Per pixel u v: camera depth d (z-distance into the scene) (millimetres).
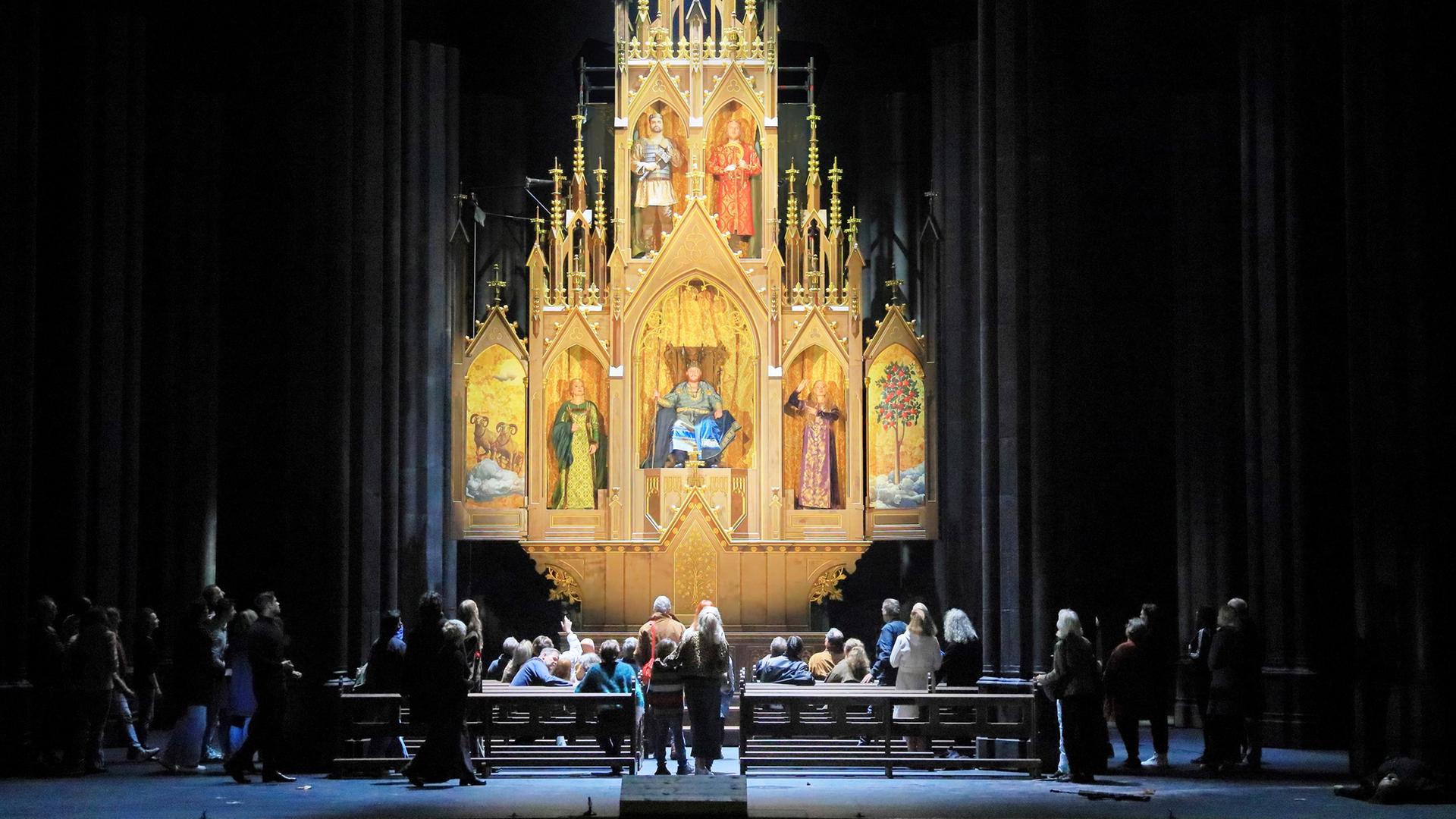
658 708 18078
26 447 17766
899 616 30469
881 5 32406
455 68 28828
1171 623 27547
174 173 26328
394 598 26375
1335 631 22594
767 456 28547
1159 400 27562
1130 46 26984
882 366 28844
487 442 28625
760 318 28766
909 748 19766
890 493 28562
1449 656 15773
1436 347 16234
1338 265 23000
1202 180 26500
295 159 19516
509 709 19734
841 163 32188
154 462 25891
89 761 18062
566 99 32500
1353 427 16906
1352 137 17062
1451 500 16047
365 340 20484
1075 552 20516
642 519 28547
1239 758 18250
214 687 19172
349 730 18031
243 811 14398
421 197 28078
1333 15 23188
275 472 19188
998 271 20984
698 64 29406
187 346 26453
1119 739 23875
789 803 15133
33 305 17938
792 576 28344
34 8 18000
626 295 28844
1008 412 20547
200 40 26328
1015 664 20156
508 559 31219
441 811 14328
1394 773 15258
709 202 29297
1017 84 20984
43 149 21875
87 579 22641
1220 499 26047
